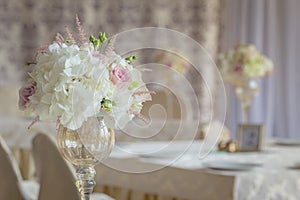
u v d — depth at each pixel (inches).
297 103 260.1
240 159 123.0
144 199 118.6
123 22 301.3
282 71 264.8
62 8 294.4
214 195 103.0
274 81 266.7
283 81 264.4
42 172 91.8
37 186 132.3
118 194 124.5
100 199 104.4
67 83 63.7
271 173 103.2
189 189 107.7
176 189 110.2
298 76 259.8
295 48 260.7
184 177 108.7
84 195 67.9
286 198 102.6
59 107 63.5
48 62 64.6
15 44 289.9
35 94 65.3
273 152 136.3
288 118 263.1
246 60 153.7
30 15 291.9
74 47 64.7
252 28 277.6
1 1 288.7
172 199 112.2
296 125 260.7
